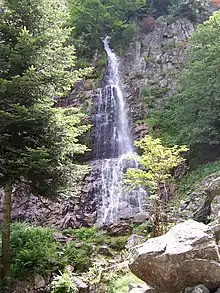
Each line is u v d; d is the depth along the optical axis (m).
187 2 23.53
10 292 8.38
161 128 17.39
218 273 4.18
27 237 10.16
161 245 4.62
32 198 16.00
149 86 20.19
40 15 9.52
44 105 8.68
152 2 25.95
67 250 10.21
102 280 8.27
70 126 9.00
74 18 22.97
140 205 14.72
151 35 23.39
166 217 10.45
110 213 14.99
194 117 15.48
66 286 7.96
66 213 15.30
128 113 19.14
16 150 8.20
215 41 15.05
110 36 23.64
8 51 8.91
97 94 19.61
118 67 21.84
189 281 4.34
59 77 9.05
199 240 4.46
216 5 24.22
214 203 8.25
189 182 13.77
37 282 8.77
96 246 11.03
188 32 22.53
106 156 17.86
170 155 9.20
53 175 8.66
